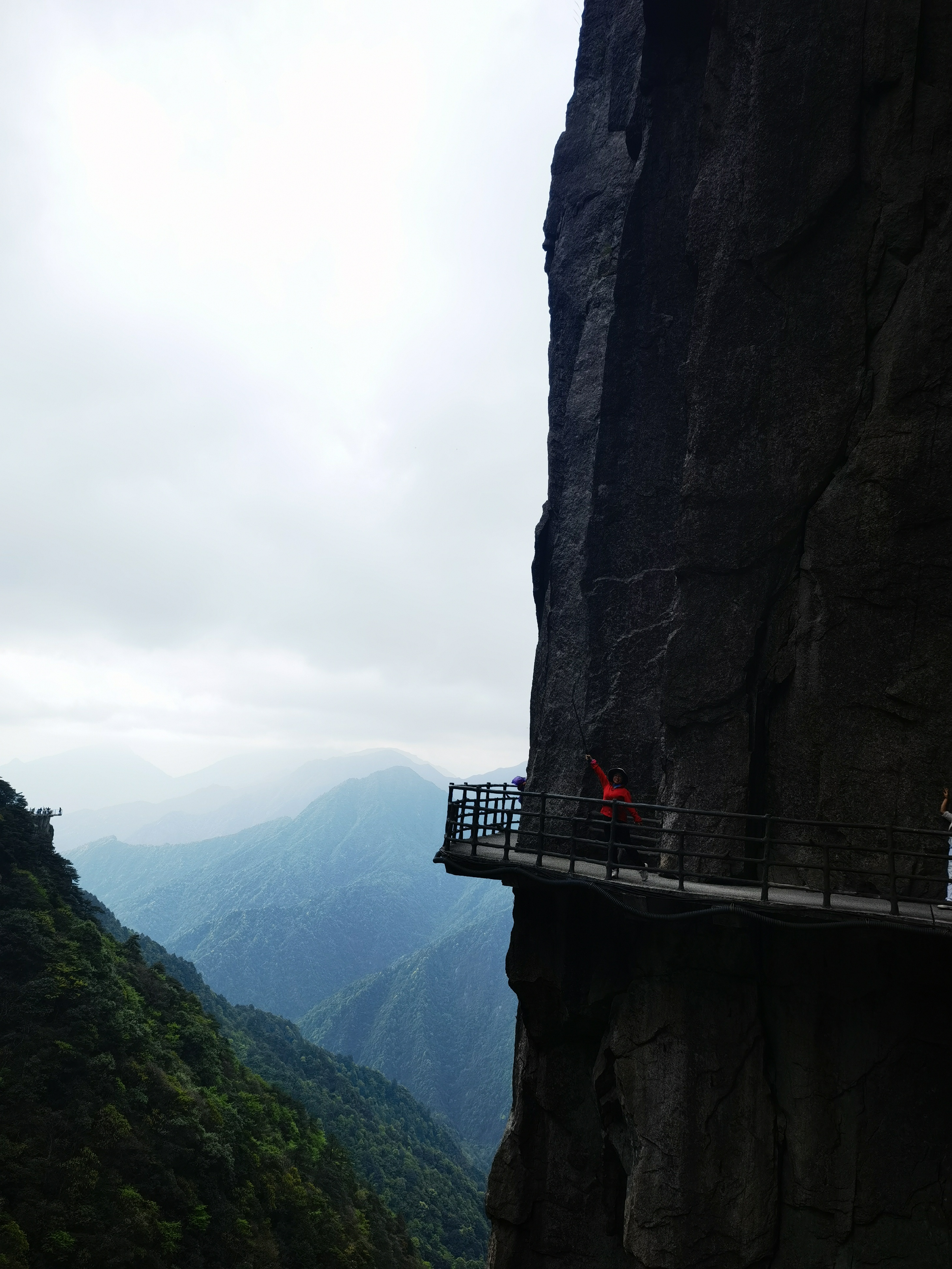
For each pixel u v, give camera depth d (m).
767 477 11.90
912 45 11.13
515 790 14.48
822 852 11.06
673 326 14.81
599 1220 12.70
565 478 18.02
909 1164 9.73
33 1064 39.03
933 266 10.87
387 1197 91.38
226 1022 117.00
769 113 11.99
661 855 12.18
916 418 10.88
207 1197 42.84
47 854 63.25
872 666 11.02
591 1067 13.16
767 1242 10.20
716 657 12.09
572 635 16.64
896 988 10.12
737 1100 10.68
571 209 19.41
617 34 17.91
